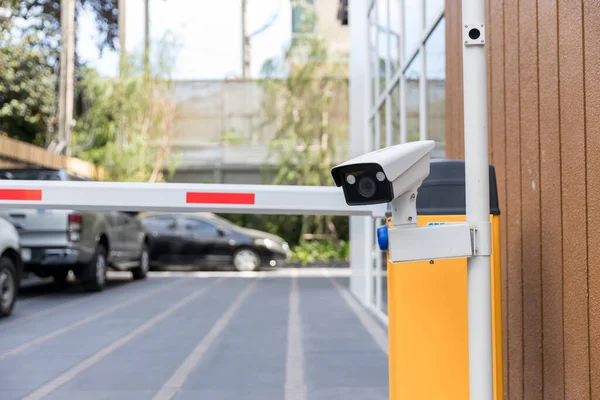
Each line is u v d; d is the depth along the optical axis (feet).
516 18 11.97
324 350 22.45
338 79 74.64
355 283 39.47
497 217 8.68
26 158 49.62
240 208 8.87
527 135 11.37
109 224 42.88
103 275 41.93
